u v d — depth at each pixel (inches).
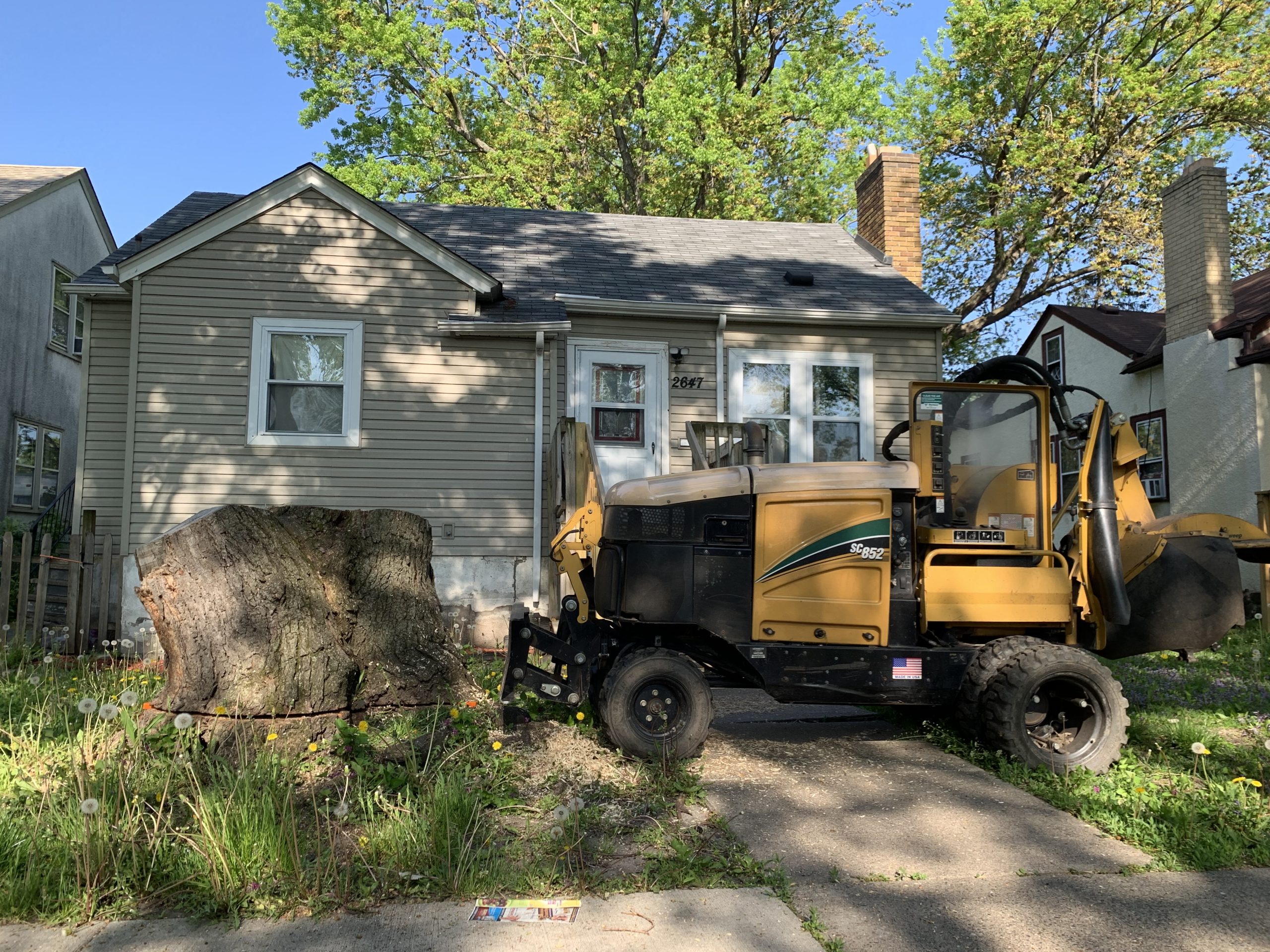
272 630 198.5
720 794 188.4
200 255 391.5
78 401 756.6
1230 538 246.2
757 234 576.7
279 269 398.0
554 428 414.6
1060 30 902.4
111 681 258.4
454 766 187.5
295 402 398.9
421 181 971.3
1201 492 588.7
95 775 169.5
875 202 582.9
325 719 199.3
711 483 219.5
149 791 163.9
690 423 395.2
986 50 920.3
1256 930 129.8
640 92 976.3
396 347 406.6
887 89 973.8
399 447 404.2
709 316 444.5
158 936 125.3
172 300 388.5
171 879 138.9
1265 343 548.7
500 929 128.0
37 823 149.3
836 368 460.4
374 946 122.8
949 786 195.6
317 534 222.2
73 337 743.7
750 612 214.7
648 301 436.8
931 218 1016.9
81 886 136.3
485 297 417.4
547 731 220.2
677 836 162.4
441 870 144.3
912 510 223.0
